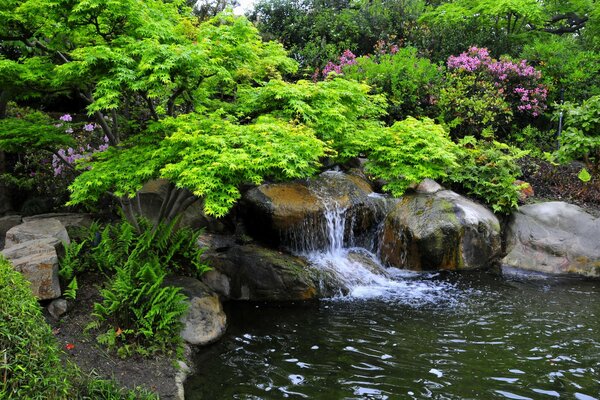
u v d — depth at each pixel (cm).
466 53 1243
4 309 292
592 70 1272
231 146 500
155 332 478
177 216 623
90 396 370
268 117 581
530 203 900
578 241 802
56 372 322
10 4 536
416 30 1384
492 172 912
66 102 1129
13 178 829
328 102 642
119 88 477
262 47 743
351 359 485
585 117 913
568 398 412
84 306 502
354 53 1412
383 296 670
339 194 816
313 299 660
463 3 1461
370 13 1435
